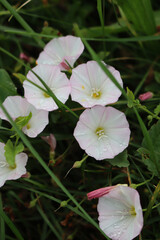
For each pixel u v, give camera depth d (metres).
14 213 0.35
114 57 0.40
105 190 0.30
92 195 0.30
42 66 0.33
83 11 0.42
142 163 0.33
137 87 0.36
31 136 0.31
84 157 0.32
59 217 0.34
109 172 0.33
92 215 0.34
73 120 0.33
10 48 0.40
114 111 0.31
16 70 0.37
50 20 0.40
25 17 0.39
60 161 0.33
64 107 0.33
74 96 0.32
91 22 0.42
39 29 0.40
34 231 0.35
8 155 0.31
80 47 0.34
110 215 0.30
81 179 0.35
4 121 0.34
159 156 0.31
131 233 0.29
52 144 0.33
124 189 0.30
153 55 0.40
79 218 0.34
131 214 0.30
